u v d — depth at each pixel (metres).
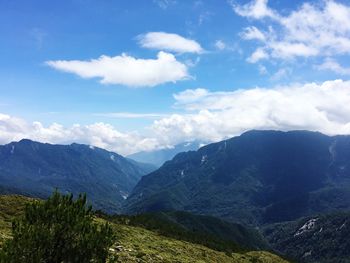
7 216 58.91
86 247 25.33
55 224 25.30
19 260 23.28
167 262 54.97
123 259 48.59
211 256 79.19
